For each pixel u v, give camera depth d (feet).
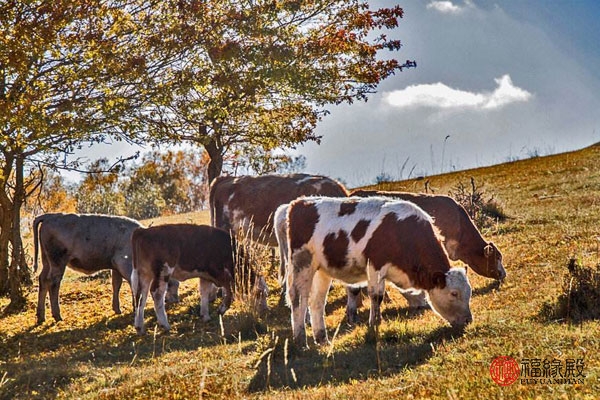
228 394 28.84
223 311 52.06
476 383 23.49
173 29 62.54
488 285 48.37
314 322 38.32
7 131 58.23
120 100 60.39
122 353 43.06
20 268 74.02
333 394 25.05
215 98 68.69
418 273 35.70
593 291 33.27
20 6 58.13
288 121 79.56
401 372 27.25
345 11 75.05
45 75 60.34
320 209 37.83
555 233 61.26
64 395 32.32
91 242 58.75
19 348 46.47
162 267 50.57
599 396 20.52
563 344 26.99
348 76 74.59
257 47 66.90
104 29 62.28
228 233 52.70
